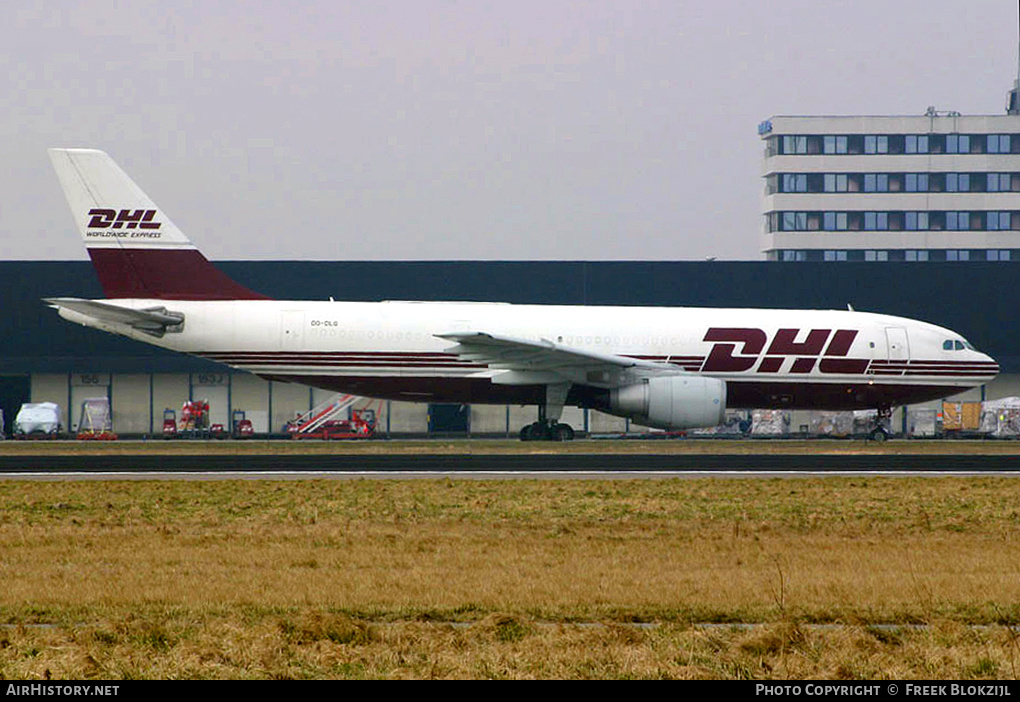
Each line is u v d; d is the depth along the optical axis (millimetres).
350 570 83250
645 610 70250
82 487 133000
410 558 87875
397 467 155875
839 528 105250
